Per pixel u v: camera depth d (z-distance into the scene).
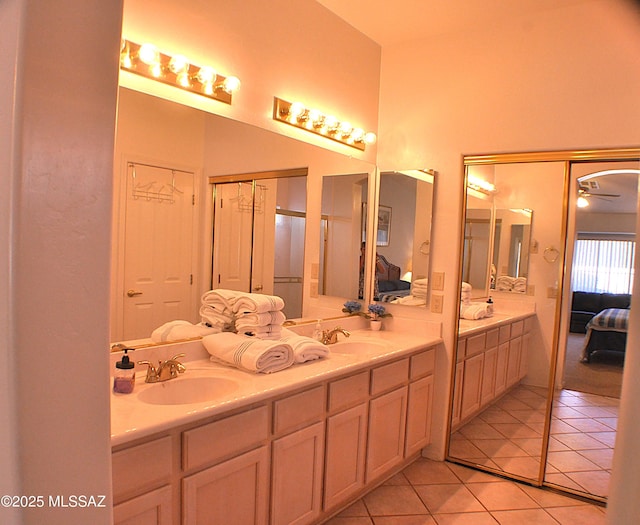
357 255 3.21
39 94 0.68
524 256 2.85
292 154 2.68
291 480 1.97
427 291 3.10
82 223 0.75
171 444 1.51
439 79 3.06
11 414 0.67
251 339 2.12
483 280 2.97
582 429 2.72
